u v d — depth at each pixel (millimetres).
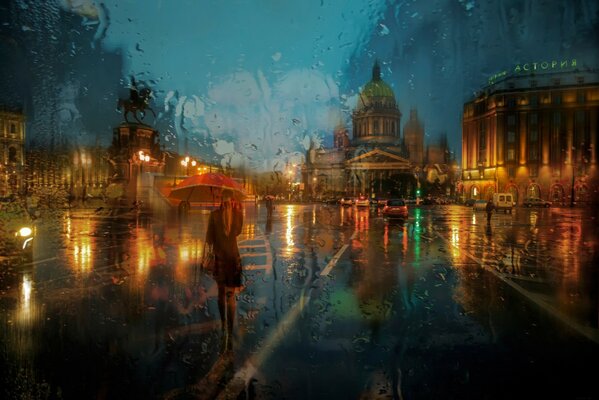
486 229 19828
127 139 25672
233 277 4473
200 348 4059
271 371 3555
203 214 22906
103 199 26750
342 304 5762
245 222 23781
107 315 5082
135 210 23812
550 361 3756
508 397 3102
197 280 7117
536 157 68500
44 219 20766
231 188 7039
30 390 3182
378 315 5227
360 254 10844
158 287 6605
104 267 8281
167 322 4852
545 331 4598
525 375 3473
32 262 8344
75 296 5992
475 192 75312
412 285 7004
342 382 3354
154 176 24969
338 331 4598
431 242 13828
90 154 27391
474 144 76562
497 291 6590
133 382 3334
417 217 31891
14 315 5094
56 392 3154
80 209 26297
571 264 9312
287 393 3162
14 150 24703
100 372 3506
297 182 89500
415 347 4117
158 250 10672
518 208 54031
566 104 67188
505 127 69625
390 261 9641
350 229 19250
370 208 50969
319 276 7789
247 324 4820
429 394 3156
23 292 6258
